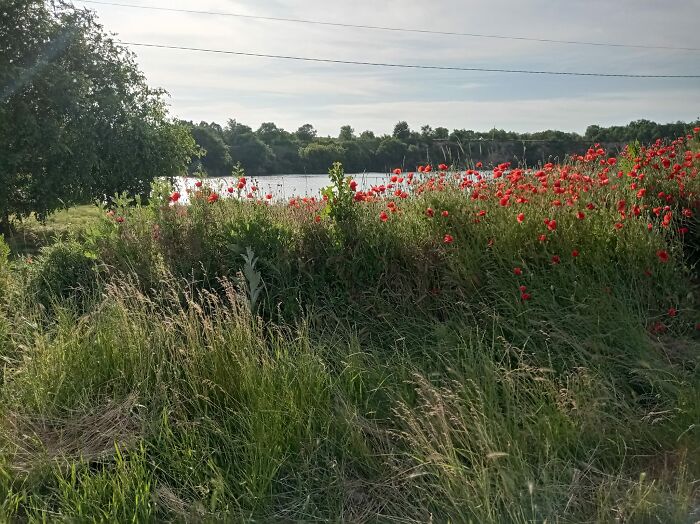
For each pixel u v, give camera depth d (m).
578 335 4.41
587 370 3.85
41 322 5.08
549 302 4.71
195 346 4.12
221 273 5.36
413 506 3.04
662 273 4.94
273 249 5.45
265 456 3.30
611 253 5.20
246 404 3.79
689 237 5.65
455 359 4.27
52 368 4.08
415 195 6.35
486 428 3.34
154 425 3.56
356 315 5.07
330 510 3.07
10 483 3.22
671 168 6.47
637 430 3.50
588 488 3.09
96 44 18.81
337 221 5.56
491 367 3.93
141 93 19.56
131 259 5.63
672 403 3.68
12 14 16.05
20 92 16.14
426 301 5.11
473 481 2.98
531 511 2.81
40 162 16.22
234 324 4.32
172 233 5.66
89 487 3.04
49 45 16.86
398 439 3.53
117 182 17.88
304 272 5.27
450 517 2.90
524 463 3.12
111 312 4.65
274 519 2.99
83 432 3.61
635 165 6.31
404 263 5.40
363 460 3.39
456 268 5.18
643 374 3.91
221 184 6.82
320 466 3.38
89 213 19.50
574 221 5.39
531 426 3.45
